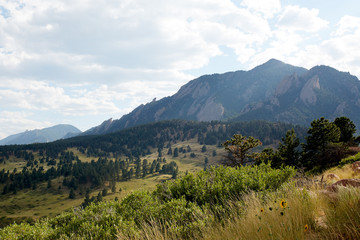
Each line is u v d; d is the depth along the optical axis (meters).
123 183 196.00
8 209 152.75
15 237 6.06
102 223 5.72
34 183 197.38
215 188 6.04
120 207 6.43
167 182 7.52
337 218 2.45
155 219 4.97
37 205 162.62
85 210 6.80
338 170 14.38
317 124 28.88
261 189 5.61
